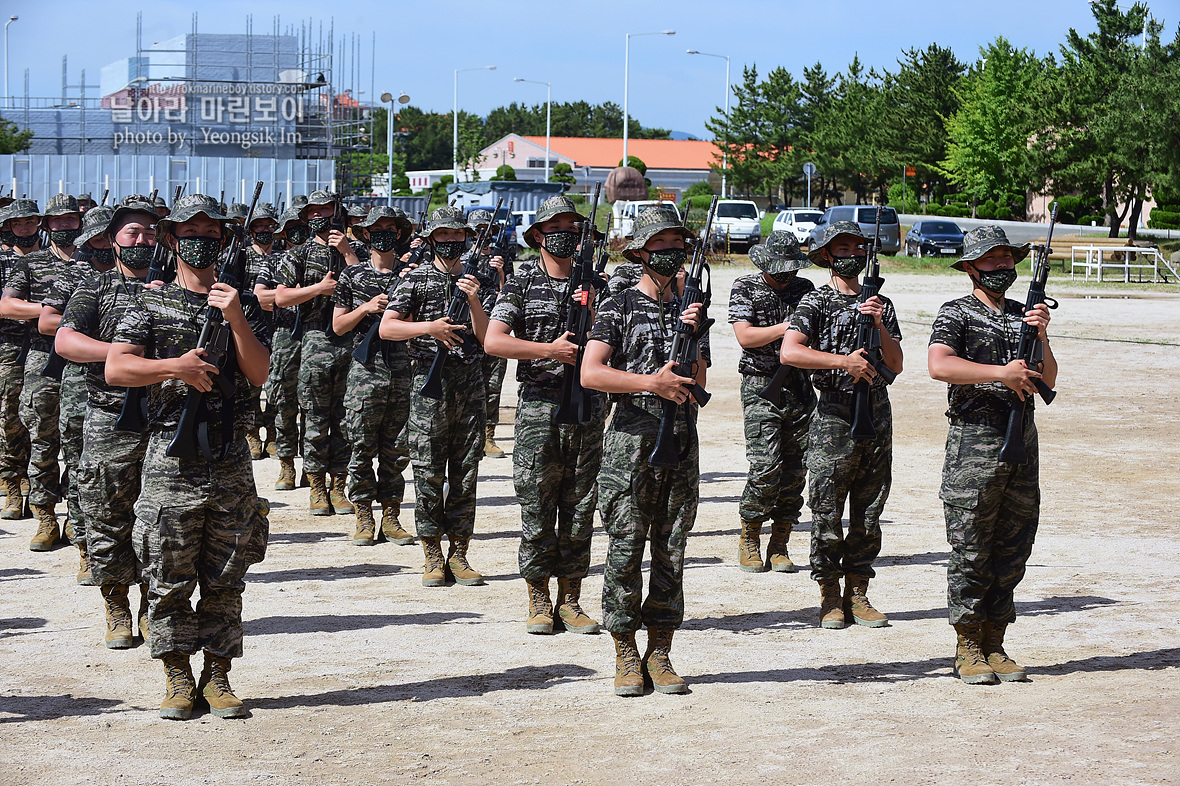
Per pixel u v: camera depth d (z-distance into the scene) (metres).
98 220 7.78
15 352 9.76
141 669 6.30
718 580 8.24
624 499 5.76
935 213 71.50
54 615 7.33
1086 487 10.95
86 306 6.32
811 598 7.78
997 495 5.95
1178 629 6.83
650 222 5.67
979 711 5.53
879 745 5.08
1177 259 40.34
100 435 6.50
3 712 5.61
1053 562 8.38
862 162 75.94
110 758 5.01
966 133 64.94
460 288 7.71
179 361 5.23
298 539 9.51
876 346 6.84
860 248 6.99
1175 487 10.93
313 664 6.36
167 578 5.42
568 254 6.90
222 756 5.04
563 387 6.71
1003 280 5.96
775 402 7.91
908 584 8.05
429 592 7.91
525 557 7.01
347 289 9.36
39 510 9.05
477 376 8.01
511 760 4.98
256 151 48.22
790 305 8.15
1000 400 5.96
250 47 48.22
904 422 14.77
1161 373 18.44
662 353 5.74
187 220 5.39
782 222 46.81
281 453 11.52
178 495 5.38
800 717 5.49
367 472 9.28
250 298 5.58
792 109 84.44
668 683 5.87
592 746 5.14
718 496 11.08
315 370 10.20
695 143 123.88
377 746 5.16
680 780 4.73
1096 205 63.31
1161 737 5.08
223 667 5.61
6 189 39.19
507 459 13.03
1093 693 5.74
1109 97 51.44
